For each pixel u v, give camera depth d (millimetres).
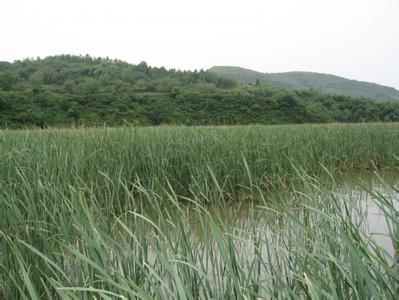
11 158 4395
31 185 3680
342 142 9250
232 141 6746
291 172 6227
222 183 5527
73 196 2521
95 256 1824
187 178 5781
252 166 5848
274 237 3090
